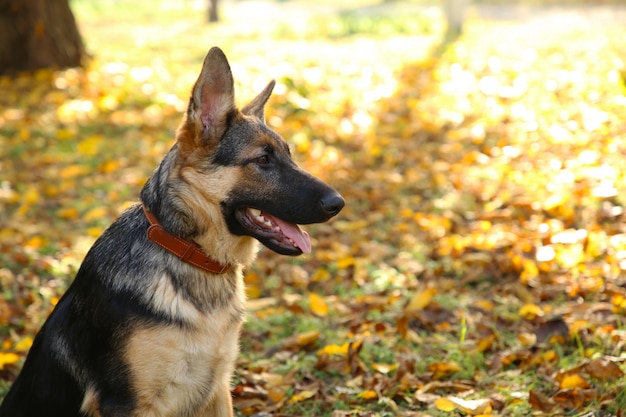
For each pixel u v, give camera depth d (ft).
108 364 12.77
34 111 38.63
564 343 17.19
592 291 19.44
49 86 42.42
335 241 24.48
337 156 30.73
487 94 37.58
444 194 27.25
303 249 13.73
